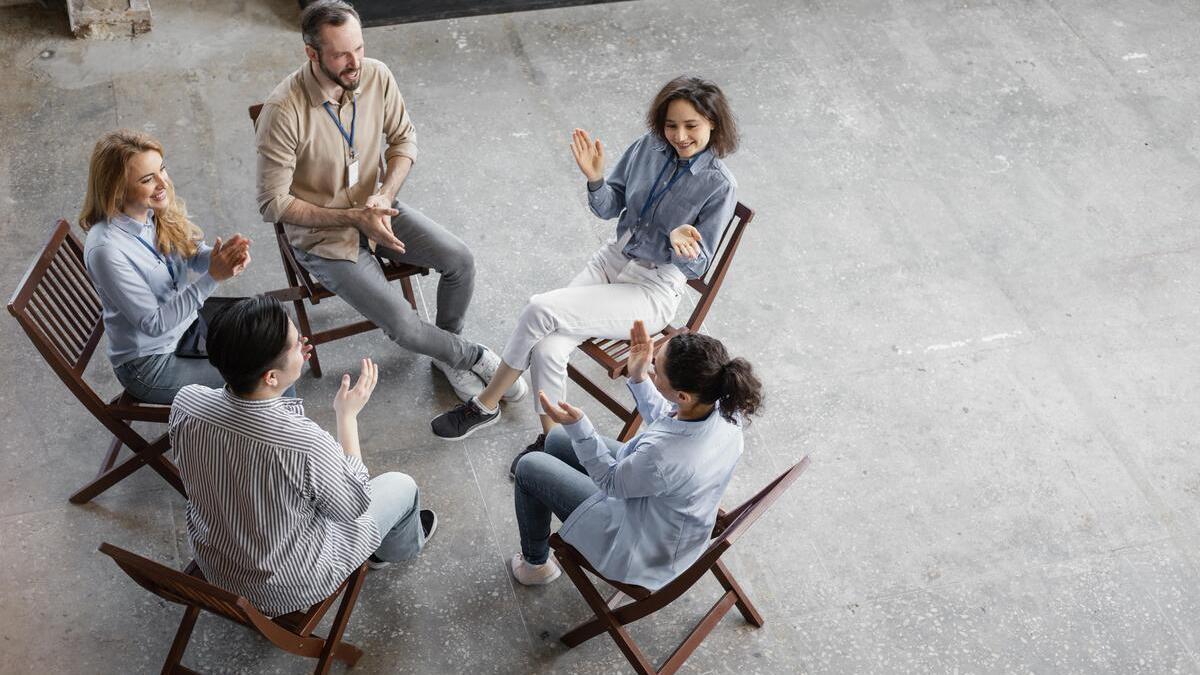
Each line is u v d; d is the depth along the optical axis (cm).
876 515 387
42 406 396
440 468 391
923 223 495
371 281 376
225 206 470
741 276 466
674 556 300
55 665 330
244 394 261
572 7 586
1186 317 464
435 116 521
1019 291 470
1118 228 501
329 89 349
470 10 571
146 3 539
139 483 378
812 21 595
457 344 399
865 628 355
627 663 342
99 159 316
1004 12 613
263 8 563
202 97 515
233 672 331
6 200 461
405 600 352
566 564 317
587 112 532
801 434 410
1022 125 548
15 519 363
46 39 533
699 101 332
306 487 270
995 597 366
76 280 348
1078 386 434
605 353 373
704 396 271
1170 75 583
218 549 281
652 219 366
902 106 552
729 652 346
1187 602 369
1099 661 352
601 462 293
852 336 446
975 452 409
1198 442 418
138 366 342
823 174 514
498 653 342
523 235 474
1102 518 391
